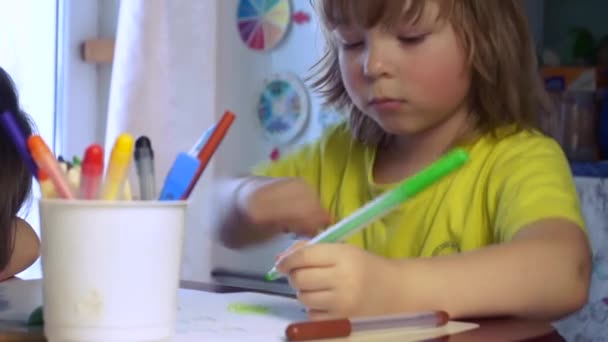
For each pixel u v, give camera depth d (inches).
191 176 20.3
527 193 30.5
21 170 32.3
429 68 32.7
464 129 36.7
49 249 18.3
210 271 70.2
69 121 80.0
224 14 76.5
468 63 33.9
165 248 18.5
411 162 38.0
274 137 74.5
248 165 75.3
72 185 19.4
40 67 78.3
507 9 36.4
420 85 32.8
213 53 71.4
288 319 23.1
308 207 31.3
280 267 23.5
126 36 70.5
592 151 65.1
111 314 17.9
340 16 32.6
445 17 32.5
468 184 35.2
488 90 35.6
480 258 25.3
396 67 32.5
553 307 25.3
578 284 25.9
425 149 37.5
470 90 35.7
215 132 20.9
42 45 78.2
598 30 72.5
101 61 80.6
